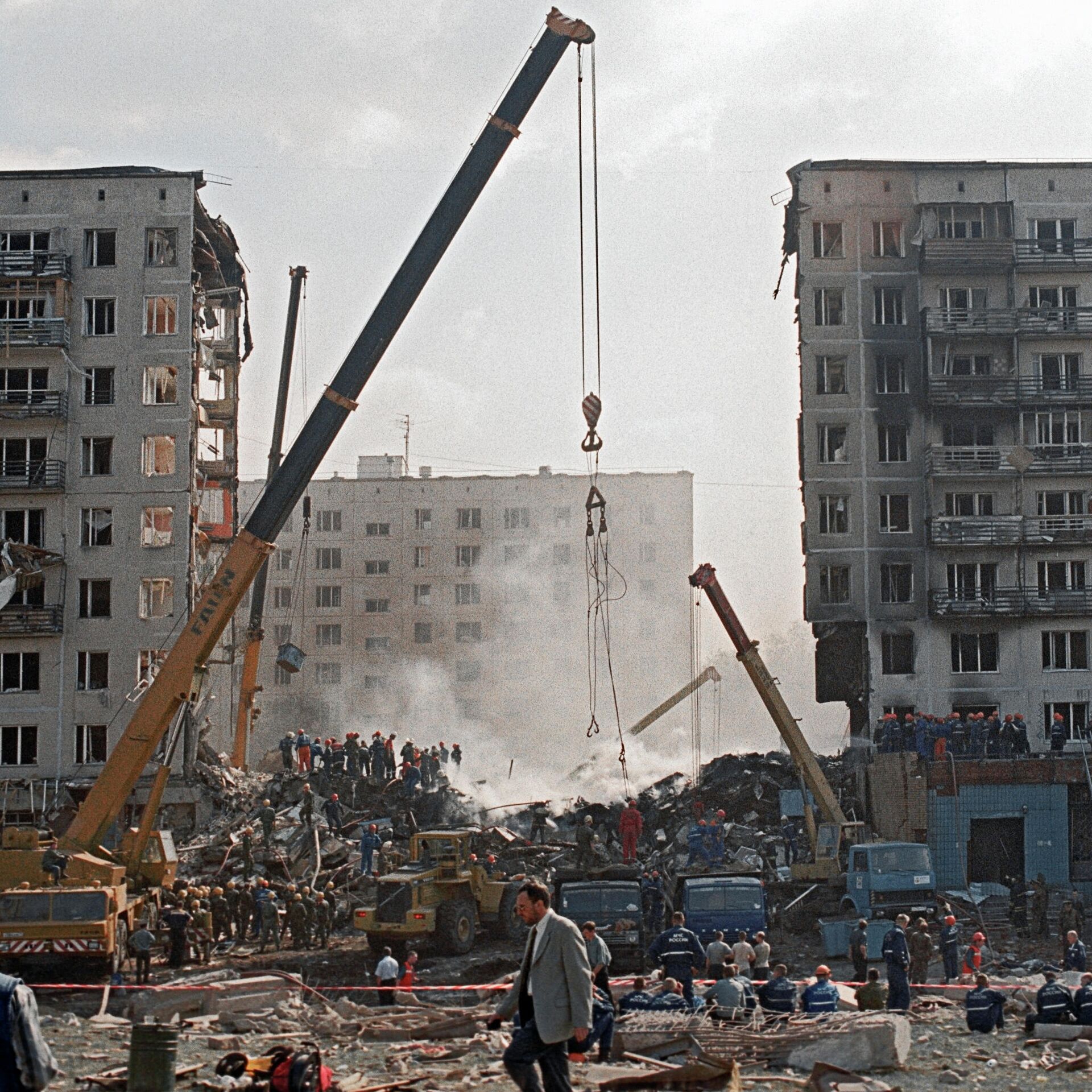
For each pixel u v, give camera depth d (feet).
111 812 161.99
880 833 221.66
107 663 257.96
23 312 265.34
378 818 230.89
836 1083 66.95
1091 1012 91.76
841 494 266.36
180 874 210.59
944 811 224.94
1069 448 265.75
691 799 237.45
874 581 264.52
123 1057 80.07
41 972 142.92
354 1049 83.51
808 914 185.06
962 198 272.10
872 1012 84.94
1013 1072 78.38
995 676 261.85
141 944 143.84
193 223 268.82
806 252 270.87
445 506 450.30
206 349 279.90
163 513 261.65
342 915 186.39
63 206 267.39
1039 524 261.85
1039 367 268.82
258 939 177.78
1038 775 226.58
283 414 278.67
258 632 268.00
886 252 271.69
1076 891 216.74
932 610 261.65
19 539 260.01
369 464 481.05
